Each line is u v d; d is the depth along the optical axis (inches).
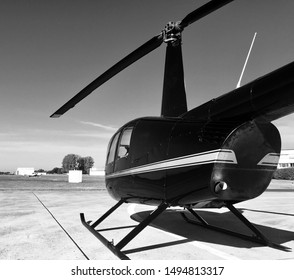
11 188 732.0
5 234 220.7
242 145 147.4
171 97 198.1
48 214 321.1
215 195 151.4
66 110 263.3
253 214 338.0
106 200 479.2
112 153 229.6
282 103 129.4
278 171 1630.2
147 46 202.7
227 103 152.2
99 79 219.5
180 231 234.7
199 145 153.0
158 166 172.4
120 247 164.6
